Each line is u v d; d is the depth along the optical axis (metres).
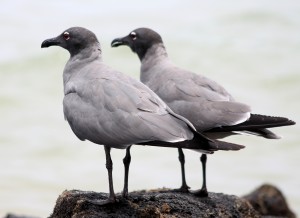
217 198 12.43
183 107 12.45
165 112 10.66
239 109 12.21
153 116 10.55
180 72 13.05
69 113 11.13
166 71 13.26
